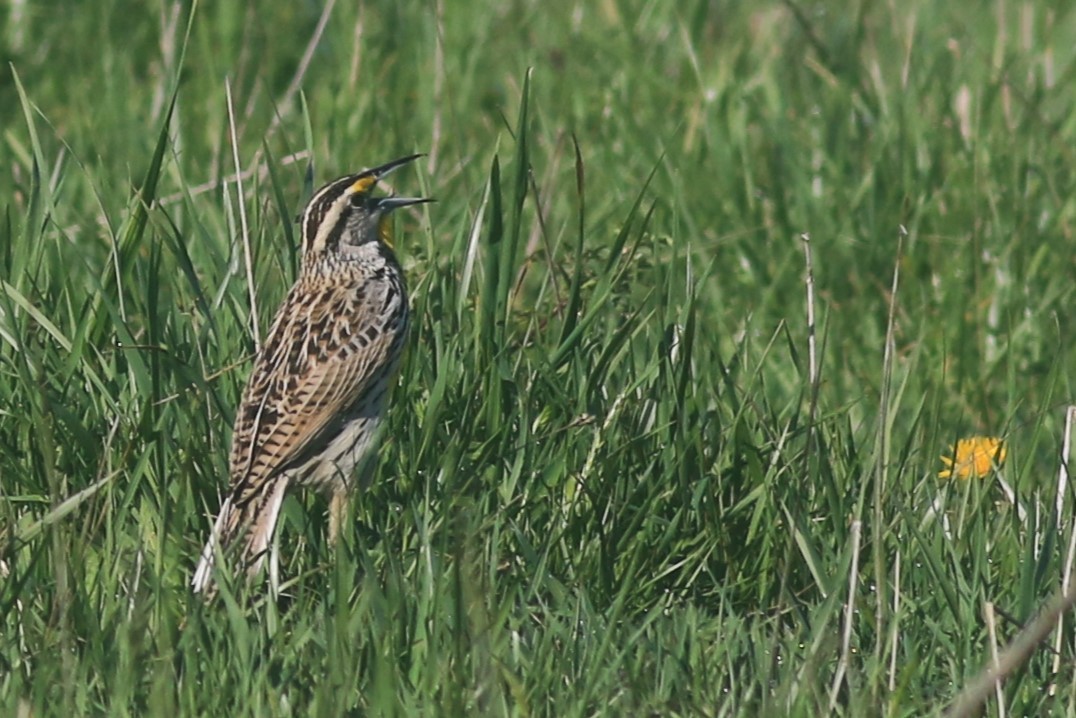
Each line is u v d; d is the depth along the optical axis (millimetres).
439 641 8492
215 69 19266
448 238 15023
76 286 12344
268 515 10125
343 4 20703
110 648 8570
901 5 22141
